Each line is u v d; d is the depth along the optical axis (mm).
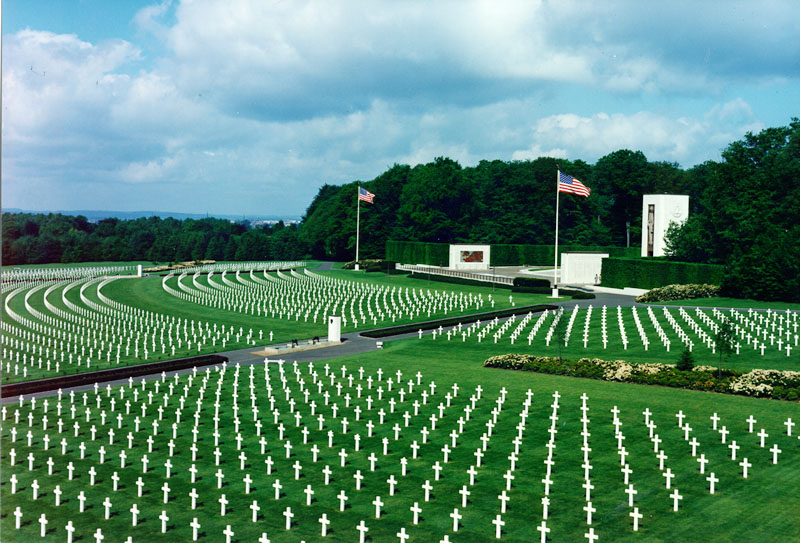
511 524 28516
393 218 191875
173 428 42062
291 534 28266
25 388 52594
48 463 35469
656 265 100688
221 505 30750
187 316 90812
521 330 72312
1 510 31172
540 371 53531
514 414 42781
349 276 137250
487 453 36562
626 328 70438
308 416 44062
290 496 32125
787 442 36219
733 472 32750
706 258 109000
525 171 180125
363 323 82750
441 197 173625
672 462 34188
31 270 161375
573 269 114062
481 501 30828
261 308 96062
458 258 140125
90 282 126562
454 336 71625
